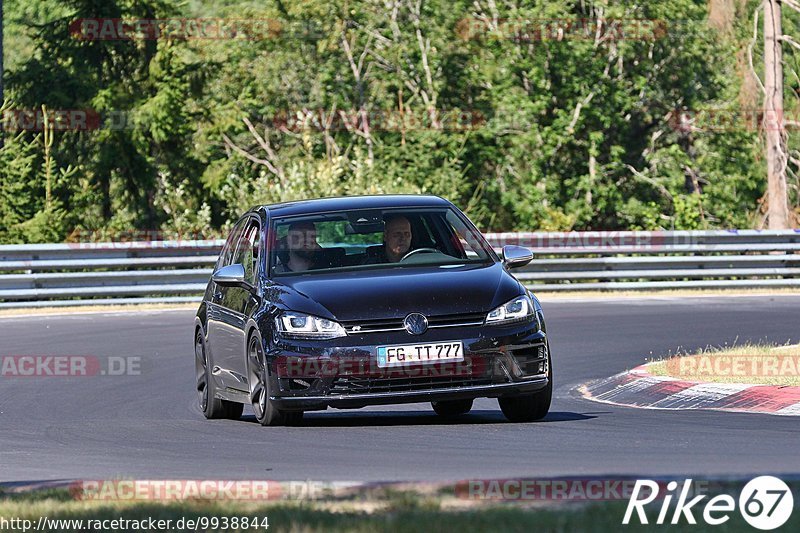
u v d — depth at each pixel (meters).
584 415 38.78
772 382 42.62
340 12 145.38
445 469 28.06
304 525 20.55
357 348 34.41
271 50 148.38
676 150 147.88
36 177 113.44
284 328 35.12
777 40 127.69
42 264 84.81
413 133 140.25
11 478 29.53
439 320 34.78
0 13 111.06
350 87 145.50
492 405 44.66
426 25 145.12
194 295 86.94
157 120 128.88
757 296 85.81
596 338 64.38
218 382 40.56
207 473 28.81
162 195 132.12
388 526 20.20
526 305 35.78
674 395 43.25
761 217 141.00
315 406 34.69
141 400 47.53
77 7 130.38
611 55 146.62
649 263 90.81
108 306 83.81
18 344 65.38
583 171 151.50
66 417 43.19
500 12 146.62
